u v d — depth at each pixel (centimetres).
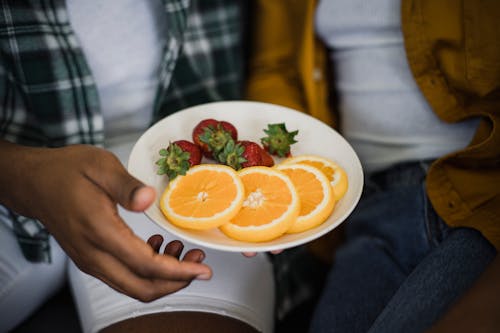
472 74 64
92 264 53
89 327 59
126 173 50
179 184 56
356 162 60
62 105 67
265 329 63
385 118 74
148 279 52
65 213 52
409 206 69
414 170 72
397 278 66
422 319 53
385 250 69
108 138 77
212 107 67
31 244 64
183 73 79
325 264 86
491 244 58
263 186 56
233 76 85
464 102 67
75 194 51
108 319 59
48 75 65
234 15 82
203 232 53
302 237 53
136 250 49
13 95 67
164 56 72
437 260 58
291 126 66
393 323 54
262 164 61
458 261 57
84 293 63
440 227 65
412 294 56
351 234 78
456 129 70
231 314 60
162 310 59
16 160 55
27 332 67
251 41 92
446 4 64
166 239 64
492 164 62
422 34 67
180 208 54
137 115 77
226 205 54
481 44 63
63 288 72
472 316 45
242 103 68
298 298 80
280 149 62
